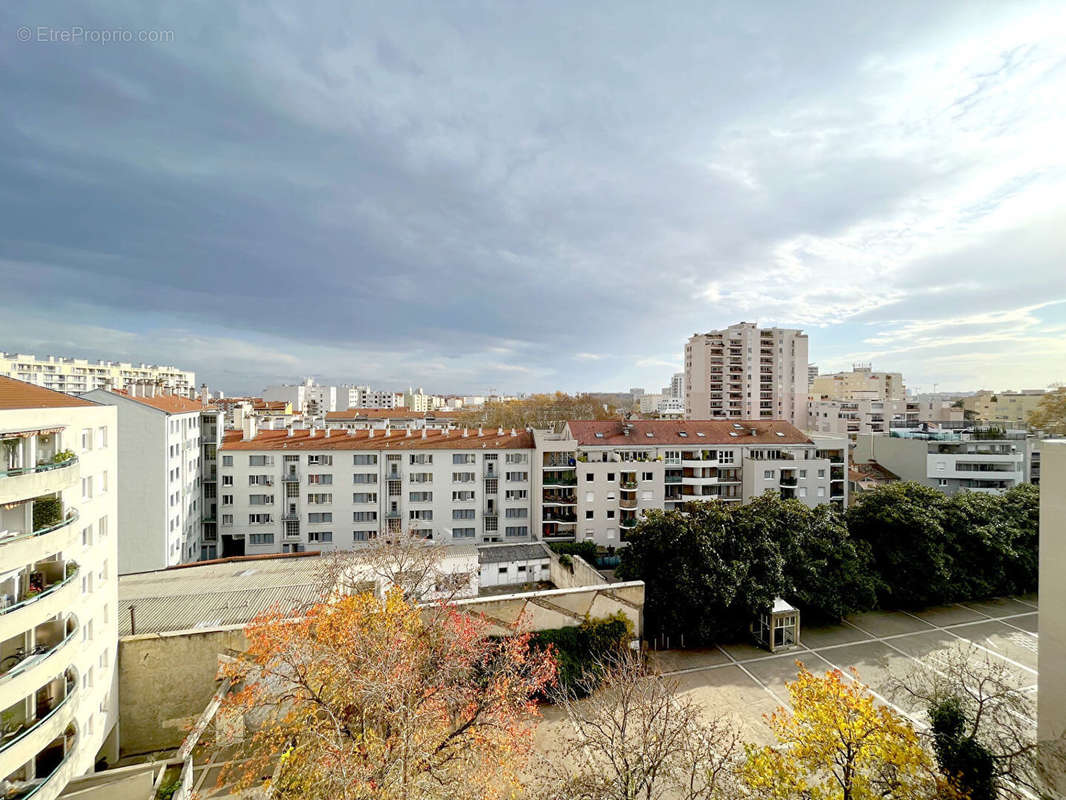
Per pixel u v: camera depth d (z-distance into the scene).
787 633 33.47
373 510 54.25
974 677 21.31
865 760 16.55
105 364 137.38
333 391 169.00
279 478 52.91
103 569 22.08
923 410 109.06
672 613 32.75
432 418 119.06
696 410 104.69
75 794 17.39
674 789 20.86
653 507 55.41
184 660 23.78
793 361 104.31
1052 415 84.81
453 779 17.61
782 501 38.34
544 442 55.19
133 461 41.41
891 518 38.62
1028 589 42.50
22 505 17.53
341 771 16.16
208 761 20.94
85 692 20.28
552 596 30.61
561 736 24.94
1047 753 16.75
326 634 22.11
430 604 29.02
